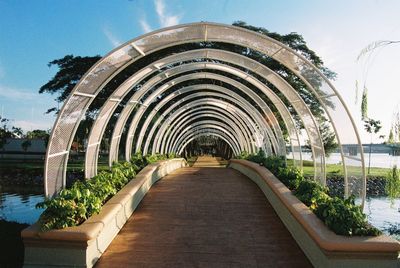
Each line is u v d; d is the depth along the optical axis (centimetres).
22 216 1287
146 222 640
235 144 2792
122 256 475
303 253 490
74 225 438
